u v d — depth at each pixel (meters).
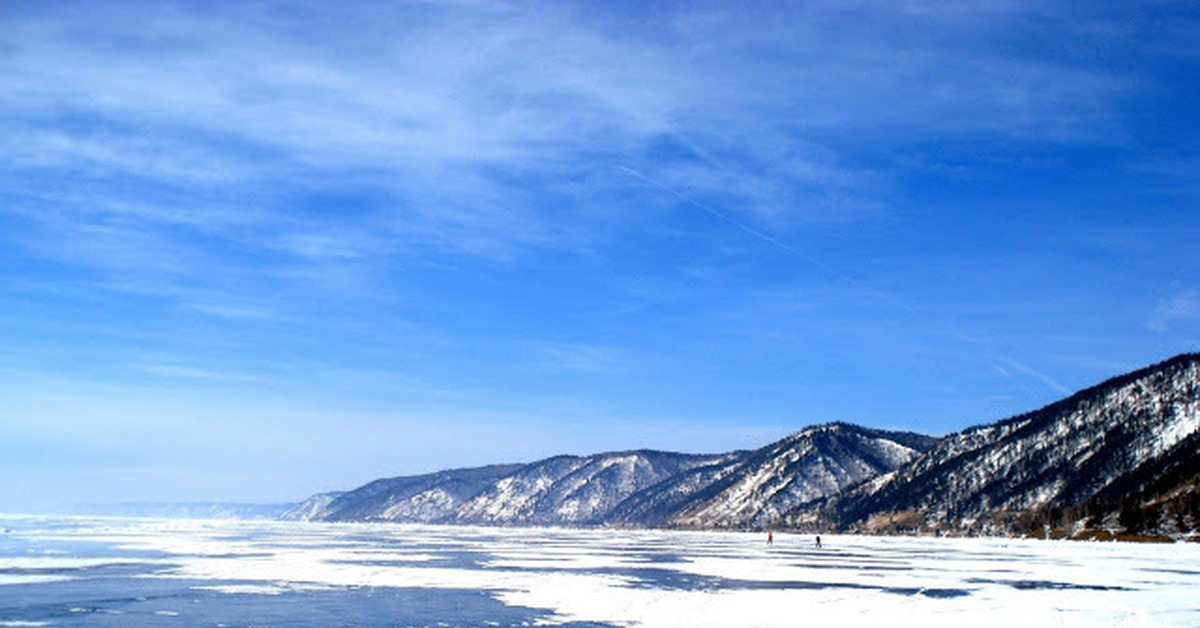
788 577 68.44
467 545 143.88
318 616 43.44
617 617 42.97
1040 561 96.94
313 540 158.62
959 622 41.91
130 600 49.59
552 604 48.12
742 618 42.59
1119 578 68.88
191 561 82.62
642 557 102.25
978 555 114.19
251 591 54.75
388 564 82.94
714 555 109.94
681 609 45.69
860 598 51.72
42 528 198.00
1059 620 42.75
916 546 156.38
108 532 175.12
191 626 40.06
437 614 44.16
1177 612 45.81
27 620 41.81
